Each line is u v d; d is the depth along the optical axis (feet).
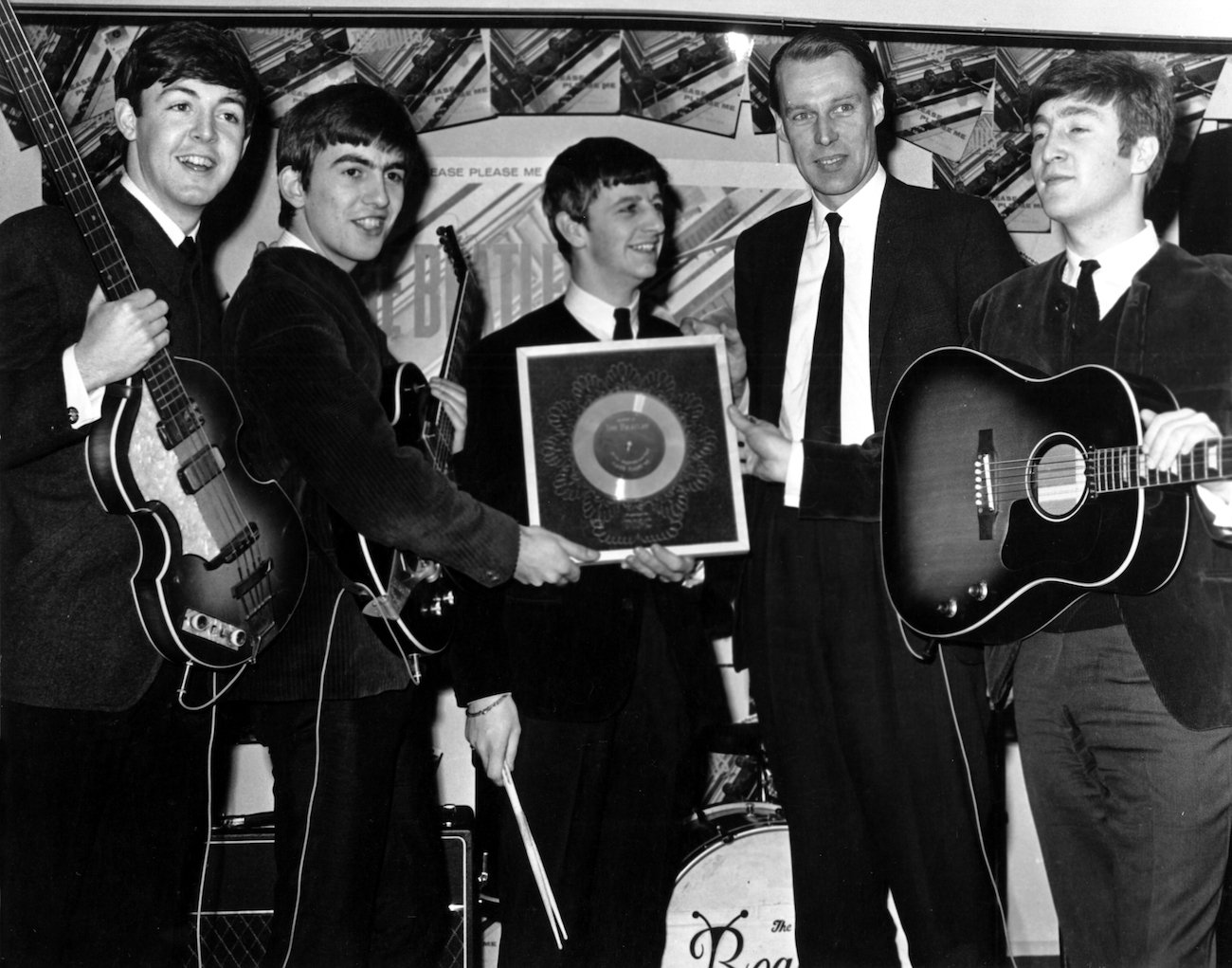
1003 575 6.37
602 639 6.79
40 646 6.05
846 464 6.84
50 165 6.02
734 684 8.84
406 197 8.75
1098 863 6.41
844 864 7.13
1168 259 6.75
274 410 6.15
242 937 7.21
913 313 7.03
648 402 7.05
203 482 6.18
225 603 6.21
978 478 6.51
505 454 7.20
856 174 7.06
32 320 6.09
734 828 8.15
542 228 8.83
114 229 6.29
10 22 6.05
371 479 6.10
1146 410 6.04
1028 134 8.84
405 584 6.48
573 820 6.75
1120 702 6.25
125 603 6.14
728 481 7.00
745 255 7.74
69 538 6.10
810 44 7.07
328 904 6.18
